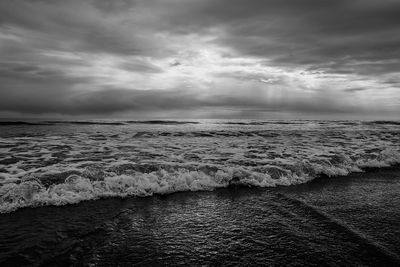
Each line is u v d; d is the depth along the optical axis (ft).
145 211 18.88
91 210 18.65
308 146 46.09
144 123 121.29
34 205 18.98
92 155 34.17
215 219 17.80
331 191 24.03
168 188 22.99
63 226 16.14
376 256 13.43
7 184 20.39
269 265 12.75
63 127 84.02
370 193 23.59
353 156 36.42
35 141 47.24
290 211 19.16
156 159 32.27
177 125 110.11
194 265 12.73
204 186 24.26
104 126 93.35
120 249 13.92
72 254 13.29
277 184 25.72
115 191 21.93
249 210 19.35
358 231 16.06
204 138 59.00
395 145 48.55
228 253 13.76
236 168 27.09
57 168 25.31
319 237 15.33
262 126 110.83
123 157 33.06
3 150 37.01
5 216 17.30
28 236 14.84
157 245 14.43
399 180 28.22
